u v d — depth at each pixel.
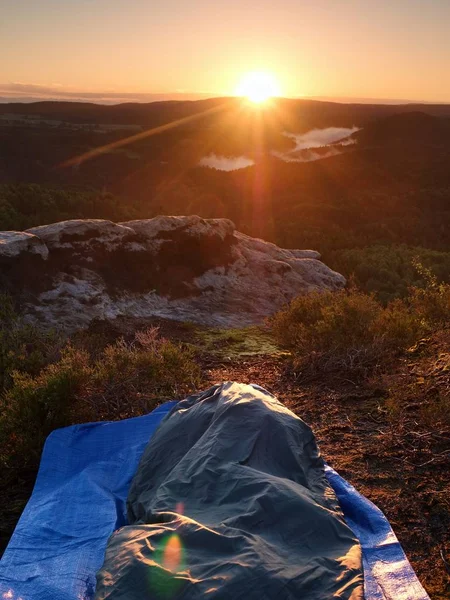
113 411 4.50
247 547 1.99
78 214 35.50
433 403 4.11
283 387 5.22
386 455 3.54
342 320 5.95
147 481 2.90
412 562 2.51
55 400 4.08
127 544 2.07
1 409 4.26
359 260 31.81
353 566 2.00
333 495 2.63
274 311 8.59
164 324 7.54
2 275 6.86
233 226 9.47
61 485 3.15
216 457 2.63
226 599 1.79
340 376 5.28
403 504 2.96
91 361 5.57
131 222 8.52
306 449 2.91
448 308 6.60
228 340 7.12
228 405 2.98
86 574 2.28
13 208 29.02
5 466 3.71
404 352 5.69
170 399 4.70
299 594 1.84
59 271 7.48
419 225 124.88
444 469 3.30
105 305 7.44
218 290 8.65
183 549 2.00
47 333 6.22
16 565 2.38
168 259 8.45
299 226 104.44
